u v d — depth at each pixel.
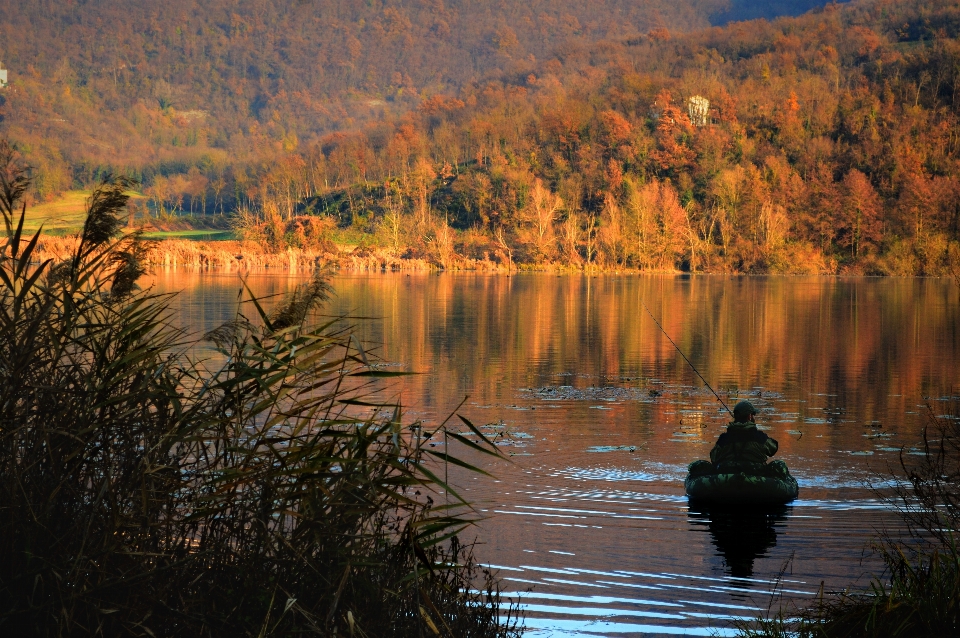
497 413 22.69
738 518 13.62
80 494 7.22
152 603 6.81
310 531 7.36
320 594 7.27
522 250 174.00
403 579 7.36
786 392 26.64
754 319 53.97
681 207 194.38
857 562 11.62
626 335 43.59
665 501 14.67
